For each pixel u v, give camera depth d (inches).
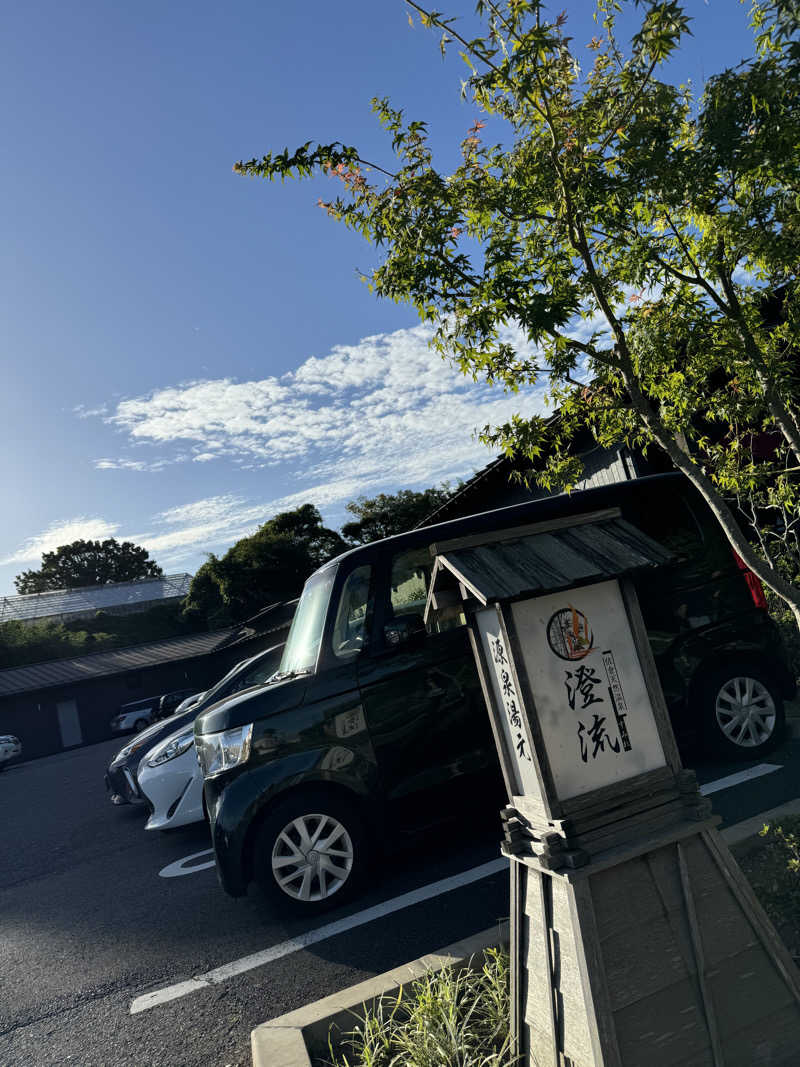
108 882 250.5
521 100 116.5
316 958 145.2
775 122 101.5
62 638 2009.1
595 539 92.2
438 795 176.1
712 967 79.5
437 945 137.9
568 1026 78.7
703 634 199.5
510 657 83.8
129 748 323.9
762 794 171.2
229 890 167.5
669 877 82.0
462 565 87.0
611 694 87.0
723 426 176.7
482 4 108.0
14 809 546.6
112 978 162.4
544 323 107.3
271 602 1959.9
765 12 99.9
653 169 109.9
